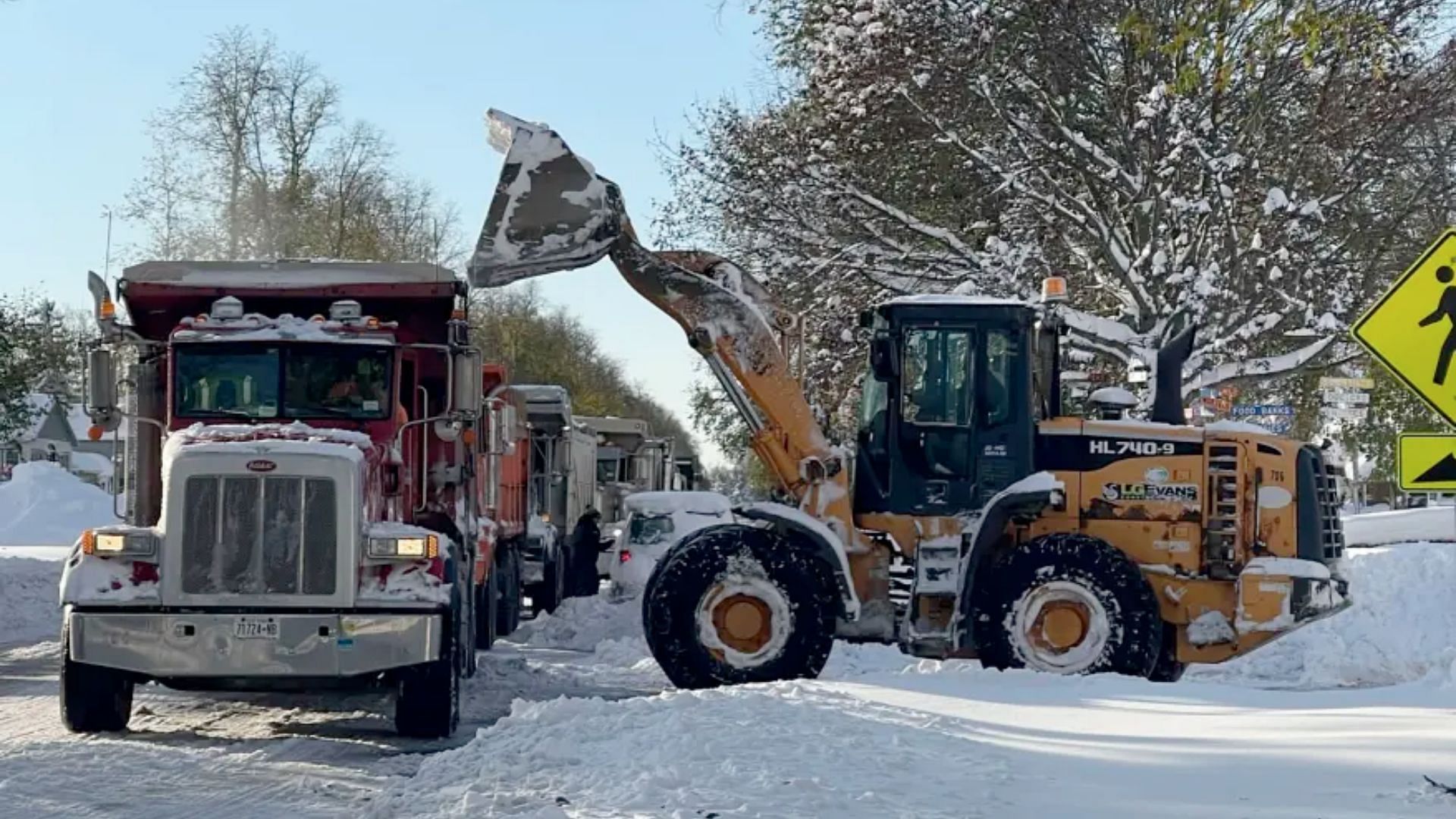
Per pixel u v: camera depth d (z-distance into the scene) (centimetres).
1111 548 1492
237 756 1125
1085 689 1320
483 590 2031
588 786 924
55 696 1504
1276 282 2736
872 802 843
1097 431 1579
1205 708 1217
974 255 2841
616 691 1611
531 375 7931
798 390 1554
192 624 1178
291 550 1190
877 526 1558
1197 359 2667
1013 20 2764
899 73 2742
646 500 2592
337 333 1422
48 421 9006
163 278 1490
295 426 1288
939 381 1562
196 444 1205
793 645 1483
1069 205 2948
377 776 1062
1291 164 2805
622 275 1542
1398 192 2969
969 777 910
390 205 5391
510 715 1179
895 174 2956
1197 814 794
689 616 1491
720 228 3062
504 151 1617
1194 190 2730
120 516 1434
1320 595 1543
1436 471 927
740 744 999
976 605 1495
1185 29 1215
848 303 2936
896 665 1852
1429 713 1127
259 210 4988
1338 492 1662
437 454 1550
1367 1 2305
